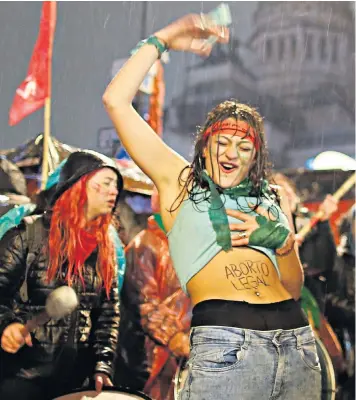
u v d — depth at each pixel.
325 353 2.39
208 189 1.70
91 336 2.28
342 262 2.44
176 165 1.77
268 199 1.80
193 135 2.43
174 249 1.66
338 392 2.37
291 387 1.49
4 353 2.21
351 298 2.43
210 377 1.46
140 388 2.29
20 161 2.31
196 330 1.54
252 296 1.55
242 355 1.46
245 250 1.62
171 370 2.31
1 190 2.27
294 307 1.60
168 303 2.34
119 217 2.34
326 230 2.45
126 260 2.33
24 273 2.25
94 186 2.33
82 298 2.28
